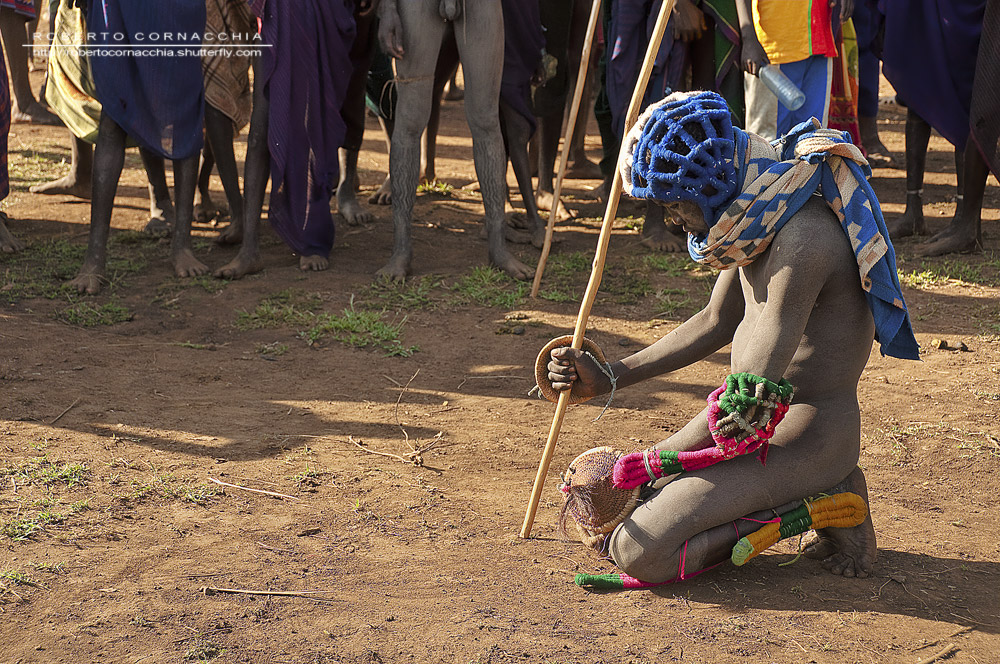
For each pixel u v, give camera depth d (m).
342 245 7.91
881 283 3.25
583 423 4.97
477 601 3.39
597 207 9.06
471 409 5.12
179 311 6.45
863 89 10.30
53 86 8.35
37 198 8.99
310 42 6.87
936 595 3.49
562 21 8.30
